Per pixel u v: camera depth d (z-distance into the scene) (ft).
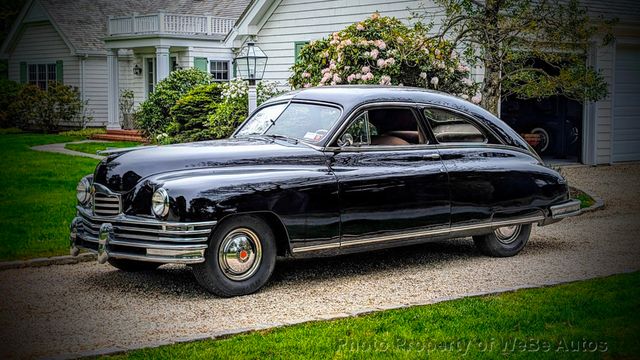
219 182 21.84
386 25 45.55
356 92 25.85
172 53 95.55
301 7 63.36
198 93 66.08
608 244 31.27
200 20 93.71
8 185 46.50
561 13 42.45
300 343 17.61
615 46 61.41
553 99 65.92
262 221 22.74
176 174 22.30
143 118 77.61
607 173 56.75
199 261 21.33
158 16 89.86
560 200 29.17
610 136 62.54
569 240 32.22
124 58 106.52
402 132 26.09
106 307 21.40
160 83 77.82
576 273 25.67
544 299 21.66
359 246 24.38
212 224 21.42
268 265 22.91
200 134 62.34
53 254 27.94
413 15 49.80
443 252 29.53
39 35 114.62
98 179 23.22
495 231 28.25
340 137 24.56
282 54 65.46
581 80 42.29
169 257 21.24
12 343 17.92
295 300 22.17
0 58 120.78
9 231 31.73
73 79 109.50
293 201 22.80
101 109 110.01
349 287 23.80
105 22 113.60
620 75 63.00
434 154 26.16
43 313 20.74
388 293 23.04
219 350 17.13
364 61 44.01
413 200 25.30
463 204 26.48
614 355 17.15
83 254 27.78
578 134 63.57
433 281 24.63
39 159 63.10
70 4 114.11
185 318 20.26
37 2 112.16
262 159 23.39
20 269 26.48
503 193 27.43
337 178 23.76
